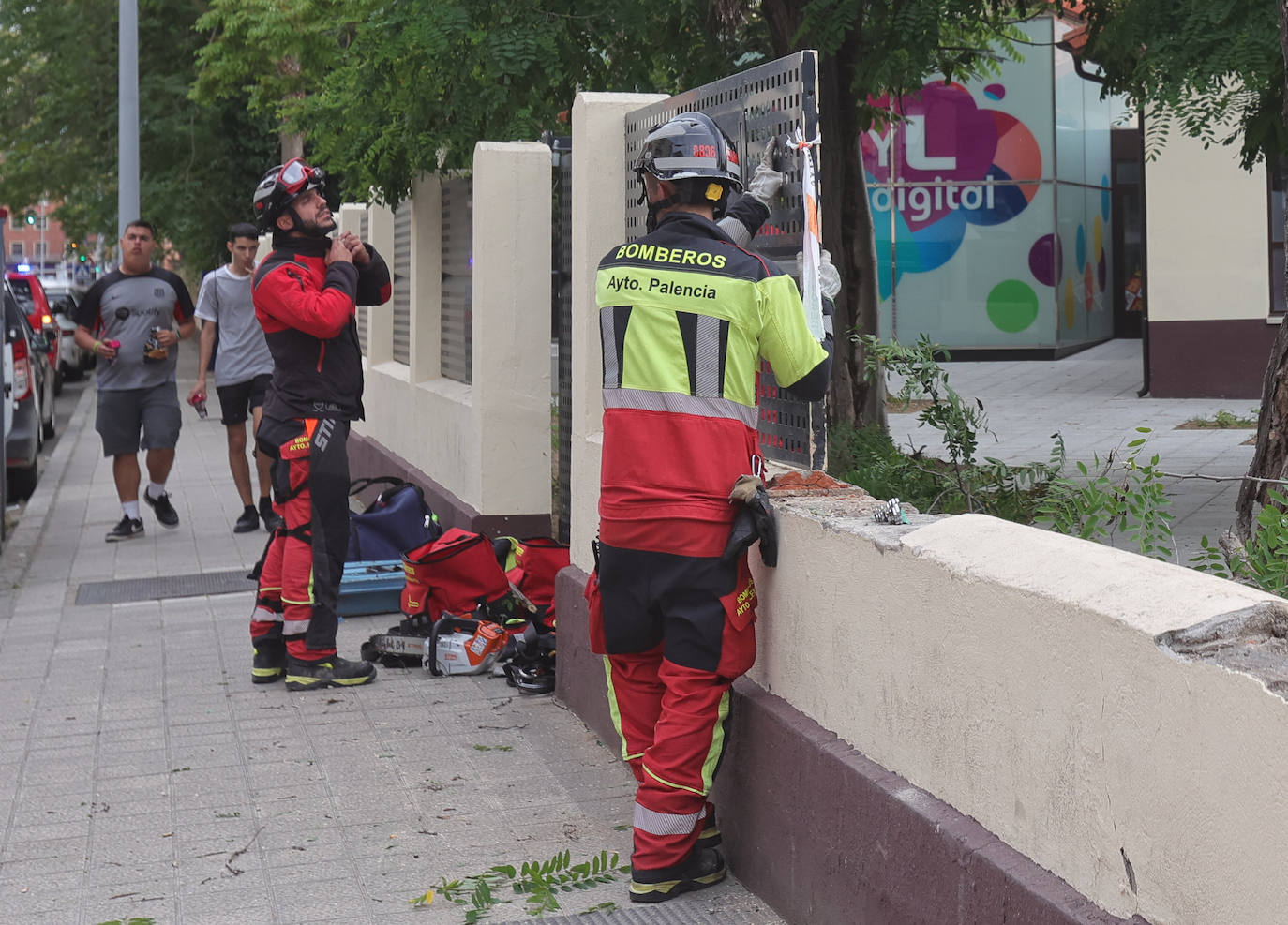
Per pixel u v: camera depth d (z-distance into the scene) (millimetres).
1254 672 2131
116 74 26938
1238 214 16031
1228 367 16297
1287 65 4871
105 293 9805
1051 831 2613
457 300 9383
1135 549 5625
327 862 4160
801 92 3875
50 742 5363
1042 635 2611
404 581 7469
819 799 3443
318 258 6004
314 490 5930
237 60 17594
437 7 7918
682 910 3783
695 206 3861
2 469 9711
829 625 3488
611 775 4879
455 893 3895
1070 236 25078
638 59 8812
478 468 7859
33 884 4043
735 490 3672
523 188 7777
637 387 3742
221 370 9875
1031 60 24016
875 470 6180
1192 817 2223
